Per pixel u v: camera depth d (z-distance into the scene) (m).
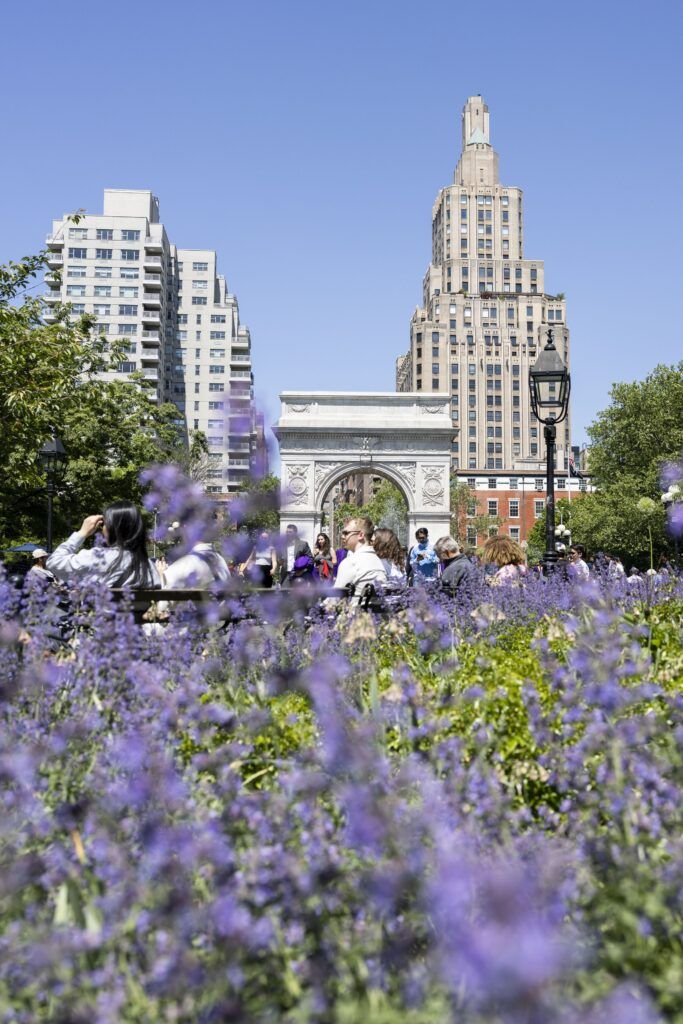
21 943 2.55
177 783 3.44
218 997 2.33
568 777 3.86
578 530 65.94
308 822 3.11
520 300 175.00
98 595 5.70
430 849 2.82
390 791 3.20
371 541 11.12
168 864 2.78
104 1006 2.29
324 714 4.20
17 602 5.87
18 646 5.50
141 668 4.86
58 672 4.92
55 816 3.35
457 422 171.62
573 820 3.51
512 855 2.91
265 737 4.43
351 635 6.09
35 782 3.67
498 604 9.05
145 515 26.17
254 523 8.00
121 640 5.15
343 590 7.70
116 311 137.62
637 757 3.63
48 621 5.86
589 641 4.66
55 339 24.44
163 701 4.46
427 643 6.03
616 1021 2.05
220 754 3.87
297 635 6.59
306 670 5.49
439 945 2.41
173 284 150.38
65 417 38.59
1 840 3.10
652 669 5.47
